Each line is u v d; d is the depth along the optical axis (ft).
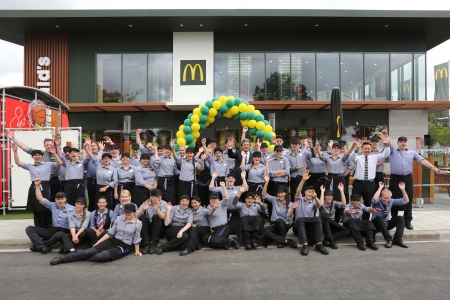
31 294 13.56
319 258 18.40
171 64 52.37
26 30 50.85
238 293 13.42
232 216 22.35
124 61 52.42
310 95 52.21
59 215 20.57
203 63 51.80
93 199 25.86
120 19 47.24
